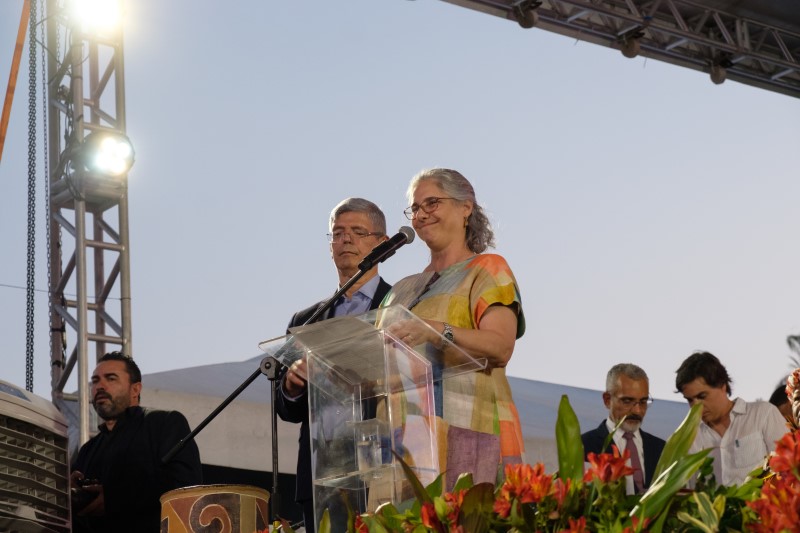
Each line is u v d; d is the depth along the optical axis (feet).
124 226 24.47
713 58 31.07
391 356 7.61
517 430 9.22
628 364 16.85
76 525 14.76
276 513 10.14
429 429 7.60
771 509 4.99
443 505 5.63
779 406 16.43
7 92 24.39
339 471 7.64
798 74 32.30
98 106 25.14
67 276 24.57
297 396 10.85
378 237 14.44
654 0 29.19
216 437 20.31
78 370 23.06
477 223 10.71
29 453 10.84
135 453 15.07
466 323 9.57
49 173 24.95
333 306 14.33
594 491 5.51
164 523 9.77
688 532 5.34
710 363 15.74
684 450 5.45
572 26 28.63
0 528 10.39
